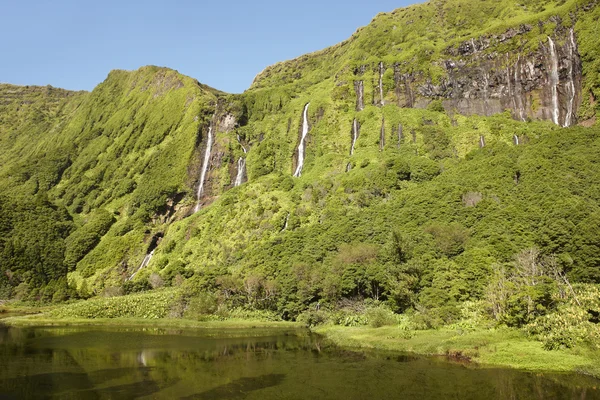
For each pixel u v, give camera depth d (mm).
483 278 55250
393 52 174125
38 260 123562
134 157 177625
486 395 25984
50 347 45750
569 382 28203
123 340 50969
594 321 38500
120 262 123750
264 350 43781
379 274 63781
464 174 94812
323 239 86000
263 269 81312
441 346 39500
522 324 41375
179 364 36875
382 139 135375
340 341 47969
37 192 179875
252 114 177625
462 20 182500
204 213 129375
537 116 129875
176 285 95312
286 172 147625
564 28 132125
